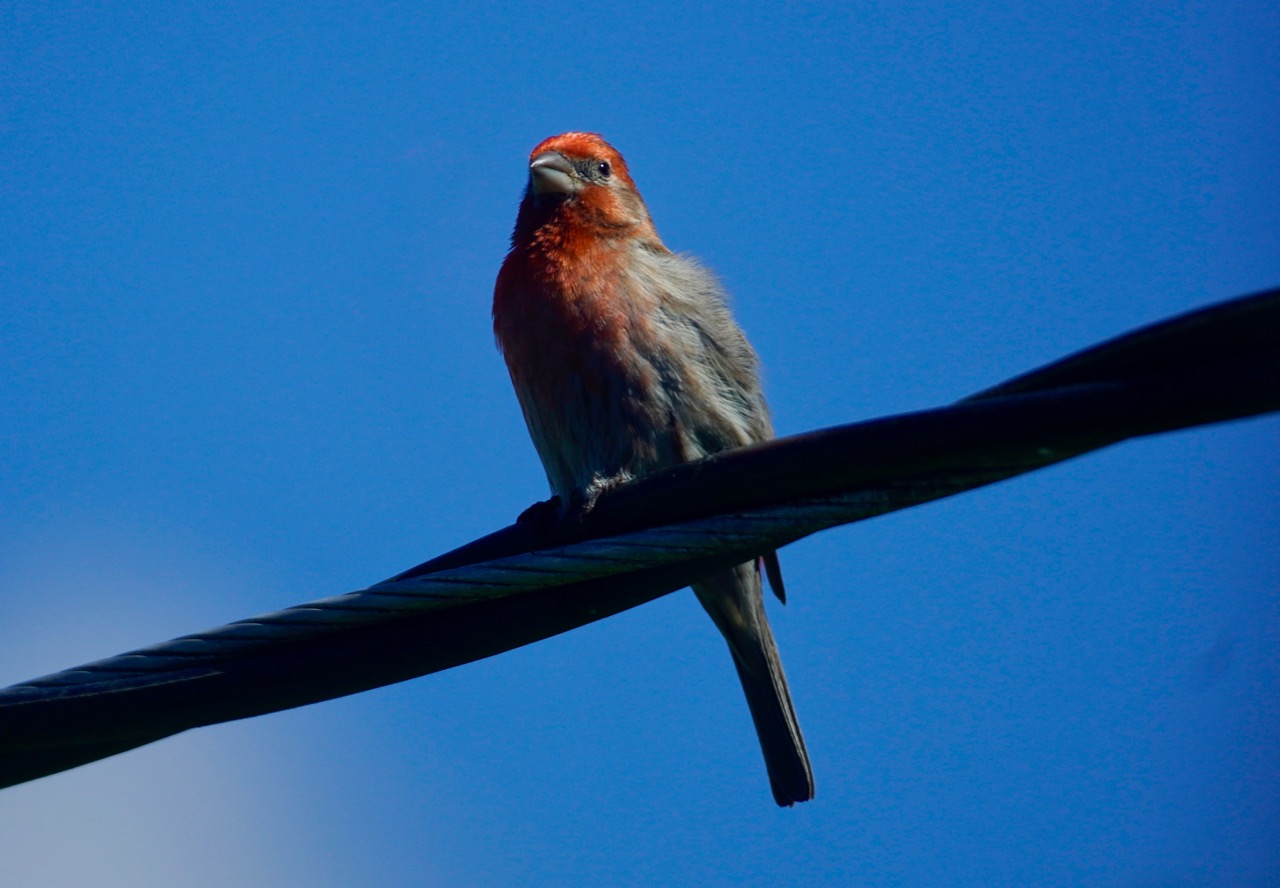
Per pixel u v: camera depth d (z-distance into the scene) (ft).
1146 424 20.04
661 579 25.54
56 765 25.49
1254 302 19.27
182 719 24.98
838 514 23.93
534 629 25.68
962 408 21.56
